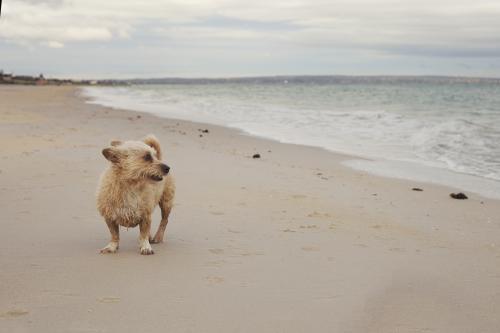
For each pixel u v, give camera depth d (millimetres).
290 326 1696
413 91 23156
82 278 1982
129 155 2223
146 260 2211
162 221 2520
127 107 12484
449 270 2248
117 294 1859
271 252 2381
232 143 6078
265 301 1860
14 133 5867
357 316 1781
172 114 10305
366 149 5758
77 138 5664
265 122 8672
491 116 8797
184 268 2133
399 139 6453
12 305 1744
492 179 4277
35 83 40250
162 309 1764
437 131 6918
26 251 2238
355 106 12352
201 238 2557
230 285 1984
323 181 4020
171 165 4359
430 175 4410
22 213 2773
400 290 2008
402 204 3449
